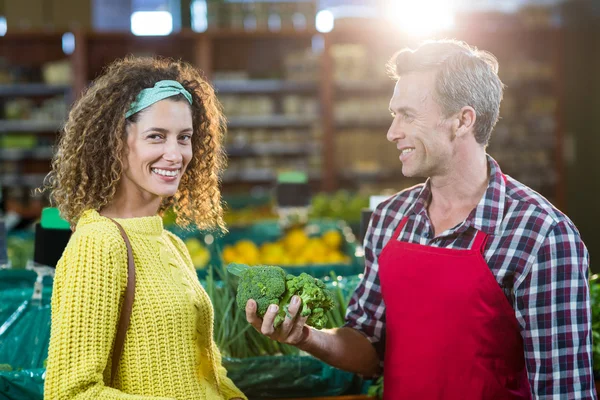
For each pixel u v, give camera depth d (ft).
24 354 6.55
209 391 4.53
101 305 3.90
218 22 23.63
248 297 4.54
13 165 23.58
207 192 5.11
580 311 4.82
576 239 4.89
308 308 4.55
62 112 23.32
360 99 24.32
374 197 7.98
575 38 23.93
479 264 4.99
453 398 5.08
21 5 23.17
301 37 24.12
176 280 4.36
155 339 4.12
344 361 5.57
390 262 5.41
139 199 4.48
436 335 5.12
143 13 25.55
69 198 4.34
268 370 6.27
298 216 15.31
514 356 5.11
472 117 5.08
